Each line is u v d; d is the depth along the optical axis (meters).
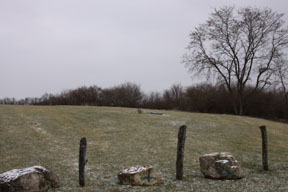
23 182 7.18
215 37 44.19
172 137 19.27
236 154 14.94
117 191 8.08
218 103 52.81
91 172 10.70
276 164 12.89
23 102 68.31
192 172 10.95
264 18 41.56
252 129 24.53
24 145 15.77
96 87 69.06
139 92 70.12
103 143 16.89
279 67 41.16
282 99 49.44
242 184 9.23
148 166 9.20
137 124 23.92
